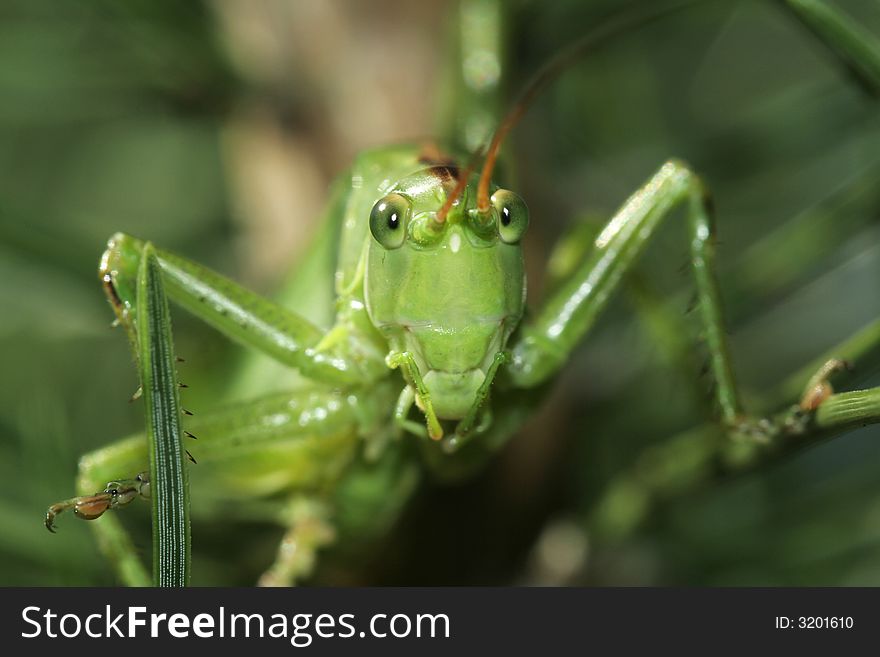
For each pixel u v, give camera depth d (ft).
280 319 0.38
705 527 0.40
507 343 0.38
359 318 0.38
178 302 0.37
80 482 0.38
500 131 0.37
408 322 0.37
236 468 0.40
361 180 0.39
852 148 0.39
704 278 0.38
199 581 0.40
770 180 0.40
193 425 0.38
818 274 0.39
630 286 0.40
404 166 0.38
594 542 0.39
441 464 0.39
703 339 0.38
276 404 0.39
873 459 0.40
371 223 0.37
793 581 0.39
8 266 0.38
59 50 0.40
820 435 0.35
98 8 0.39
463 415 0.37
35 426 0.37
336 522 0.41
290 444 0.40
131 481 0.35
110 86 0.40
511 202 0.37
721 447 0.37
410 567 0.42
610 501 0.38
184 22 0.40
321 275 0.40
